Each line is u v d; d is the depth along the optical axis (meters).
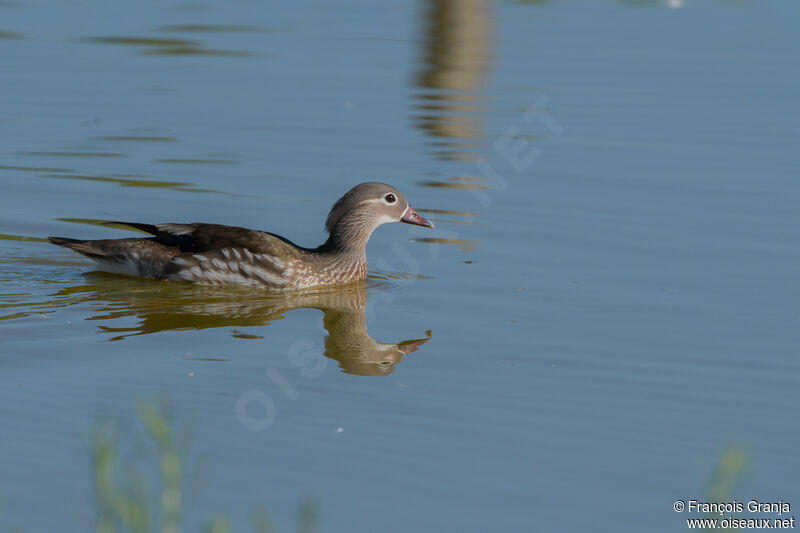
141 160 24.52
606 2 43.50
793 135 26.88
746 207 22.22
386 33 37.09
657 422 13.20
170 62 32.66
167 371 14.37
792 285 18.27
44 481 11.27
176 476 8.79
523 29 38.28
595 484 11.68
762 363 15.05
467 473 11.84
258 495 11.23
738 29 38.78
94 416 12.80
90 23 37.50
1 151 24.81
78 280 18.50
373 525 10.74
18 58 32.41
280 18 39.41
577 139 26.62
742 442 12.70
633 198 22.80
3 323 16.03
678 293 17.91
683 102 29.67
